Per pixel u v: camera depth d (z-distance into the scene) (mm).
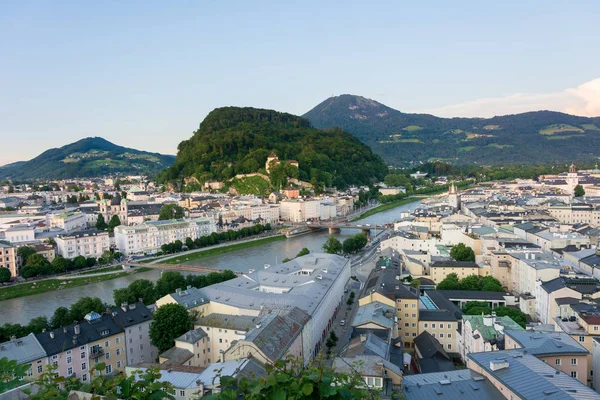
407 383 138500
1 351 168875
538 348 149875
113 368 197625
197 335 199500
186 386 143875
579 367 147000
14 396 48719
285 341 176625
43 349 174875
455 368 183625
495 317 192625
